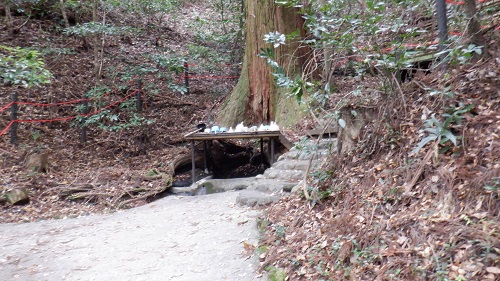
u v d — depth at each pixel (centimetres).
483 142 369
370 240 354
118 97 999
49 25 1197
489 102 401
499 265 270
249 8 873
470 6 445
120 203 653
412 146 422
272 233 441
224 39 1228
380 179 423
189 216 545
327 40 457
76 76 1037
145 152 872
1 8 1168
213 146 787
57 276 409
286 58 823
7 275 414
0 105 878
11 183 676
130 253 450
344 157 495
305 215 447
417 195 377
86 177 731
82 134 865
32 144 818
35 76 680
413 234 330
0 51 979
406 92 477
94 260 440
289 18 833
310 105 493
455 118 402
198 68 1185
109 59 1137
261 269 383
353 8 571
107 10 1249
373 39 446
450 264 289
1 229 549
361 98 521
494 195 319
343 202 436
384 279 306
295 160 641
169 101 1044
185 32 1516
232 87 1129
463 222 318
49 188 683
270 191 574
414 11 538
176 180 745
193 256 427
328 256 358
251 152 807
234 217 513
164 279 389
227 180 686
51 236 517
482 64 437
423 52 493
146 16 1377
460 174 354
